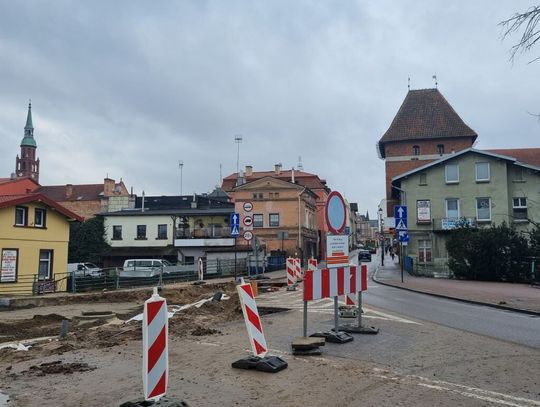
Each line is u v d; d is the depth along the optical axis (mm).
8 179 67250
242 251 49312
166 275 31391
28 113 119625
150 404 5102
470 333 10078
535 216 42188
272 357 7152
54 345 8984
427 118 63906
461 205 43094
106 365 7359
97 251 53875
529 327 11039
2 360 7887
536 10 8297
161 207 64250
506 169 42562
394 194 55562
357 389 5992
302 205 55906
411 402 5496
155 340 5172
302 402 5504
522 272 27609
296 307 14992
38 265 28281
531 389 6031
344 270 9578
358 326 10164
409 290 22312
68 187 79500
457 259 29922
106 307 18328
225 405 5414
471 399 5613
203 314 13055
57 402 5598
